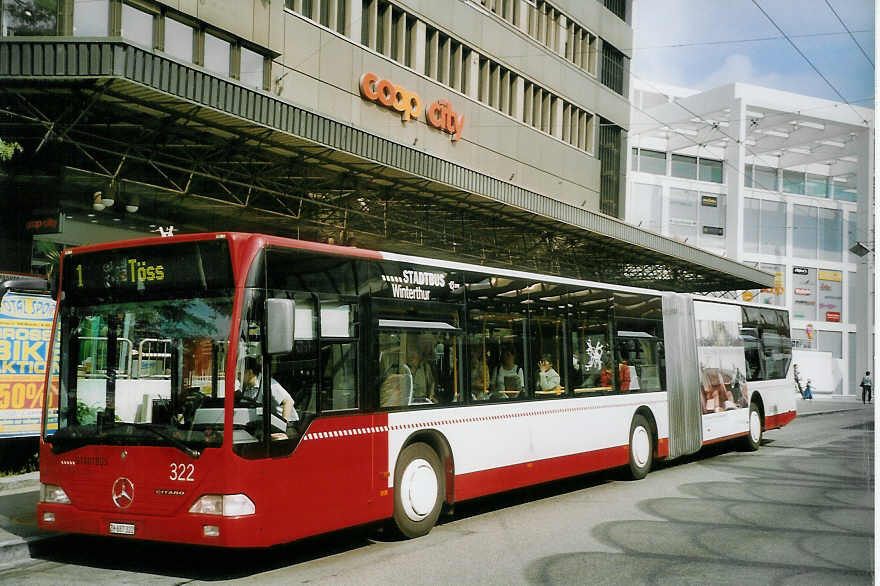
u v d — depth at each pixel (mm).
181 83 12695
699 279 36219
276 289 7184
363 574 7004
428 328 9031
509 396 10289
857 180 50219
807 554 7891
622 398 12797
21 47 11711
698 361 15492
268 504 6832
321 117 15266
